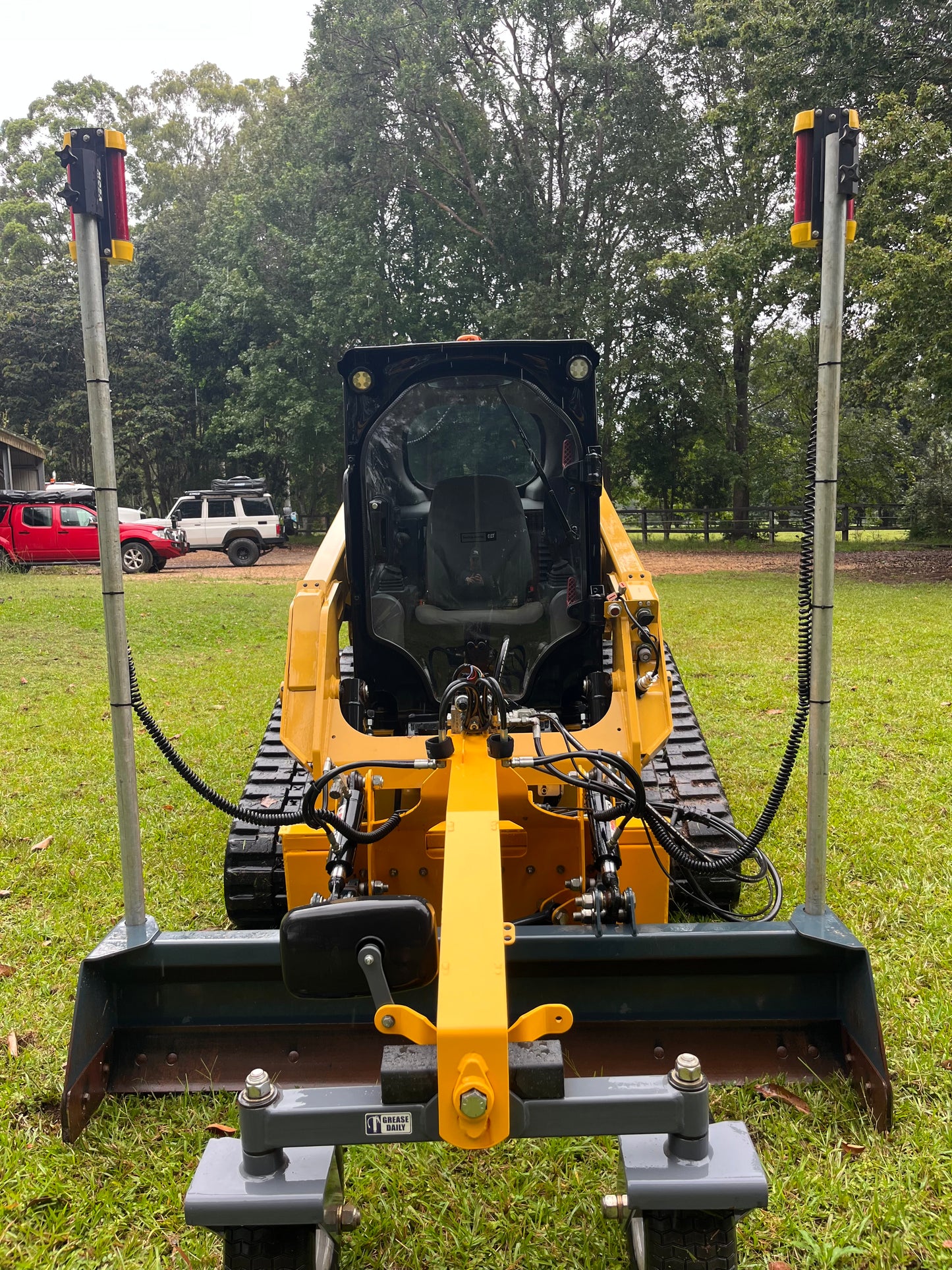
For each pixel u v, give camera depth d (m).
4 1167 2.71
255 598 16.14
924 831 4.95
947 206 15.84
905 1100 2.82
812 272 19.62
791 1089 2.78
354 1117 1.89
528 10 24.02
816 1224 2.45
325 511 38.53
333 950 2.07
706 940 2.77
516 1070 1.88
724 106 19.36
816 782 2.78
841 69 17.62
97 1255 2.45
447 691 2.94
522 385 3.76
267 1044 2.91
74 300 38.28
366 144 25.91
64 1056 3.23
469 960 1.99
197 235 38.62
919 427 20.06
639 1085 1.92
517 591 3.87
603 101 24.05
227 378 32.75
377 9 24.69
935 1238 2.39
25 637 11.89
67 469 40.88
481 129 25.70
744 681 8.73
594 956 2.78
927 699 7.74
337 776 3.05
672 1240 1.92
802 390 28.98
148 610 14.12
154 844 5.10
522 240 25.92
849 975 2.78
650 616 3.40
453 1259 2.40
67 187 2.67
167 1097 2.87
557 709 4.00
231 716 7.84
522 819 3.25
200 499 24.92
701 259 20.75
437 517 3.84
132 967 2.82
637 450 29.56
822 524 2.67
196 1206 1.87
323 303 27.25
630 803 2.97
